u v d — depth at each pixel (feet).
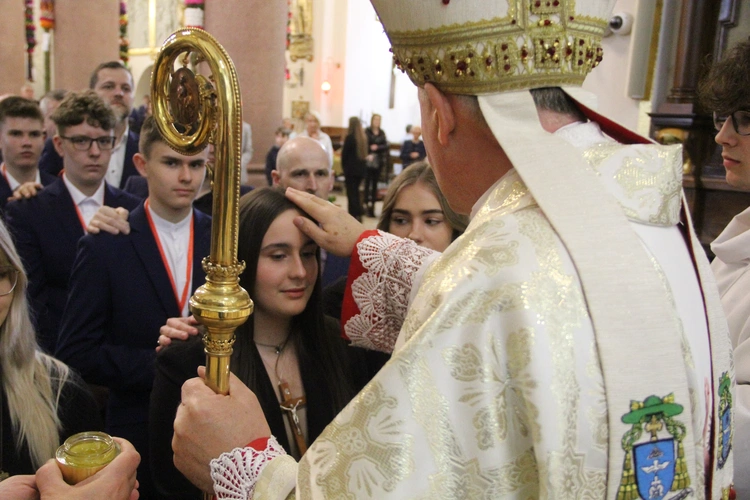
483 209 2.82
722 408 2.91
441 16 2.79
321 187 9.96
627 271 2.45
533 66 2.74
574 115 2.93
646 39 13.84
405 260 4.27
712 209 12.60
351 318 4.46
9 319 4.77
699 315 2.77
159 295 7.62
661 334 2.42
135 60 52.85
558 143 2.66
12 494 3.34
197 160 8.04
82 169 9.66
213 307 3.04
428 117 3.09
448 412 2.34
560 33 2.73
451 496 2.31
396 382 2.37
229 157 2.99
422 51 2.92
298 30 53.98
